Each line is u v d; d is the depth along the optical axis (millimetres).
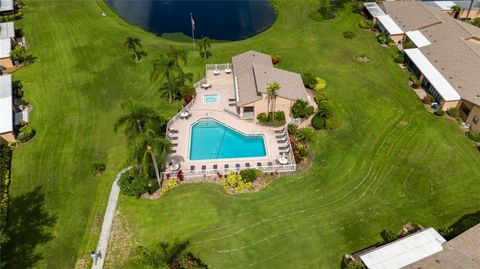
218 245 44219
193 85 71500
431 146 57781
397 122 62625
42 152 57156
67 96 68938
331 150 57188
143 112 48219
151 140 44250
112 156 56375
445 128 61375
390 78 73938
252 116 63469
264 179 52469
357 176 52938
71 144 58562
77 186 51688
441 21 82125
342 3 103250
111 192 50781
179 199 49625
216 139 59250
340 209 48344
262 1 110625
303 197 49906
